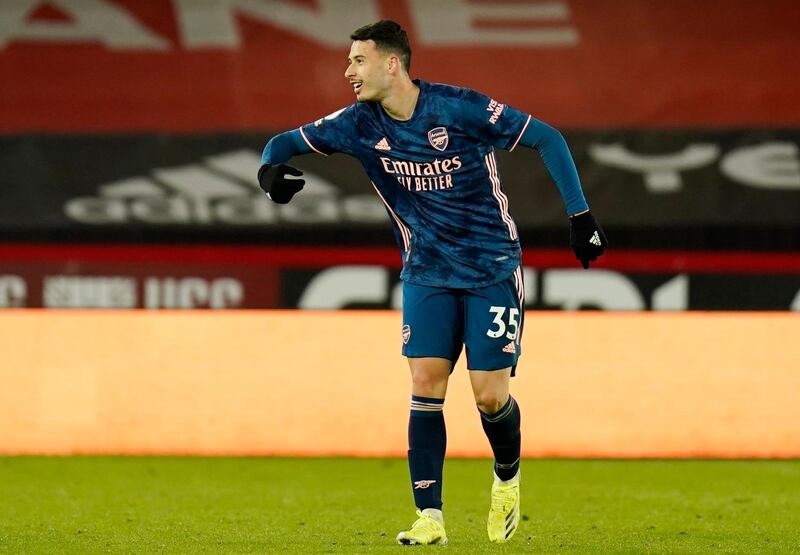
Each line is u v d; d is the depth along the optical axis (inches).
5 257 1251.8
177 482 1040.2
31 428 1264.8
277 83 1257.4
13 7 1263.5
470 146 644.7
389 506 888.9
